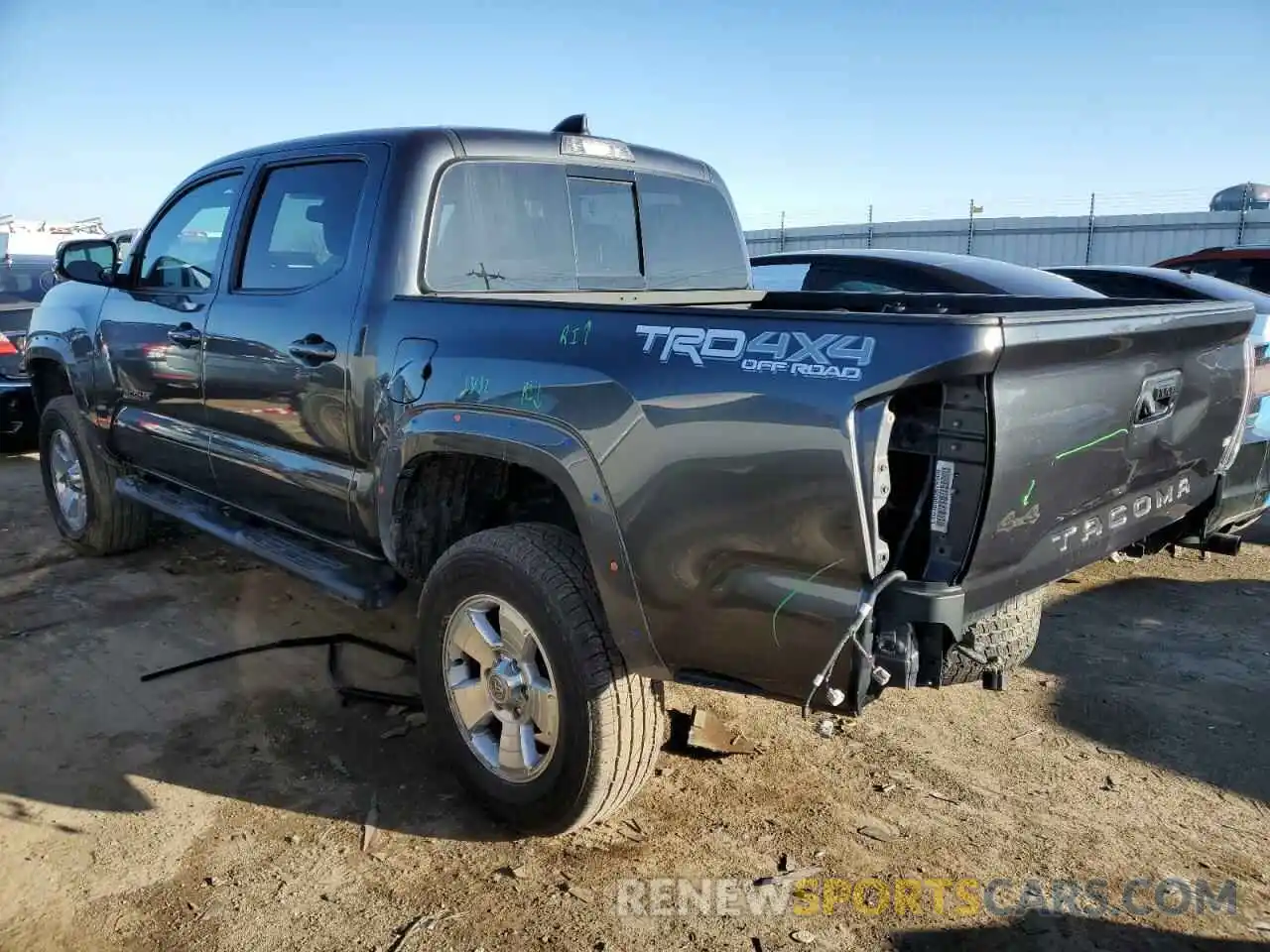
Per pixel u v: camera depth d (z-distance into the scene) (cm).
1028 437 224
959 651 274
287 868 281
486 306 296
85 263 468
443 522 335
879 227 2558
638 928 258
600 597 265
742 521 233
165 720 366
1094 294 611
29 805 308
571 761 275
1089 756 356
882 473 216
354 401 331
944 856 293
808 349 224
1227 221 2075
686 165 441
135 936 252
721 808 316
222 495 429
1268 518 691
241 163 406
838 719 379
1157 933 260
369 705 381
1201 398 298
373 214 335
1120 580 556
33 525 624
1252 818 317
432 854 289
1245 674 428
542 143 370
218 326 394
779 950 251
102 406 494
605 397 257
